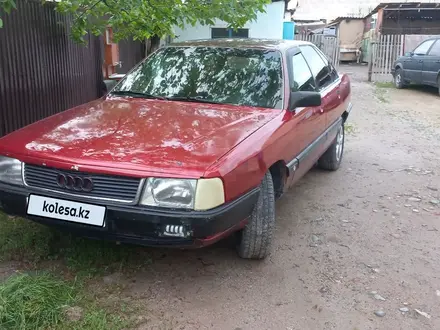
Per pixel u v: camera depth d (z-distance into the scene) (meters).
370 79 18.12
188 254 3.89
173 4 5.80
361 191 5.64
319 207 5.09
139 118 3.71
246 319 3.11
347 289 3.51
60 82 6.57
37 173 3.18
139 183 2.95
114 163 2.99
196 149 3.16
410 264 3.92
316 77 5.25
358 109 11.70
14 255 3.63
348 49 29.08
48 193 3.11
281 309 3.23
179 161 3.01
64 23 6.56
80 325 2.87
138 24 5.86
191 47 4.78
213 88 4.29
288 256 3.96
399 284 3.60
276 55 4.50
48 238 3.81
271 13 13.12
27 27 5.70
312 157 4.82
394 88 16.14
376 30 25.08
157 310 3.14
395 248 4.20
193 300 3.28
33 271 3.45
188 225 2.93
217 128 3.53
